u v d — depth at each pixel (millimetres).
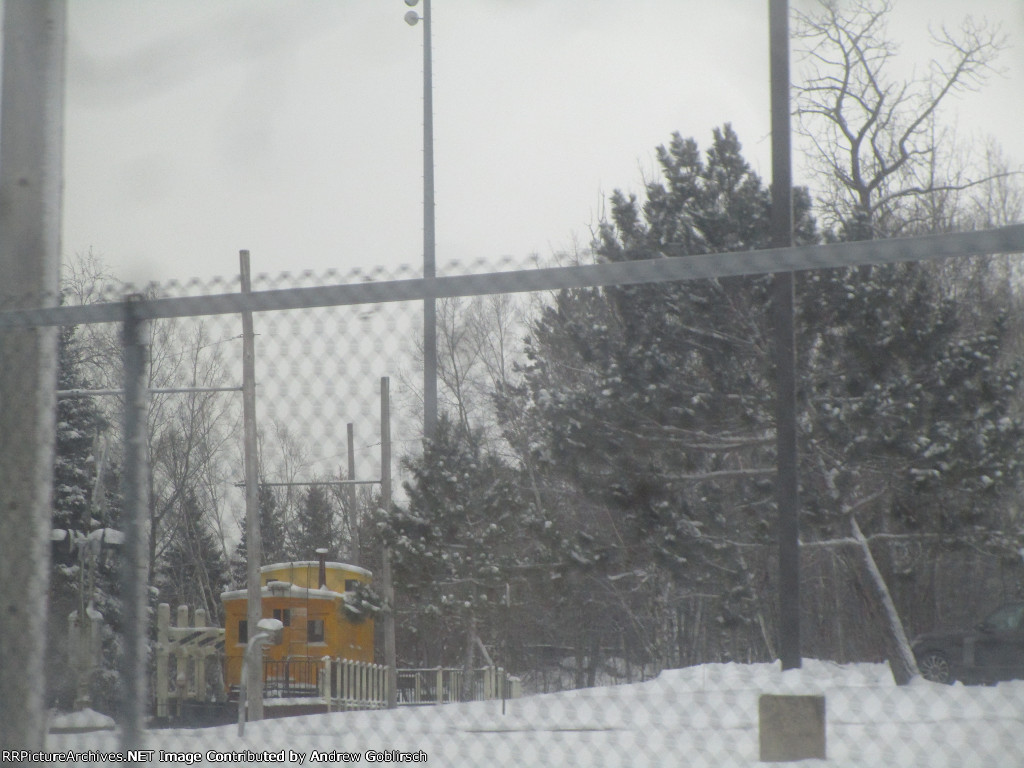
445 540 25922
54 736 14828
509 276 10961
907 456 47750
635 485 42875
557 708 17328
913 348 48438
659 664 31562
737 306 48625
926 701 23516
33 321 13195
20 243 14352
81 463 44969
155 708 39406
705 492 46531
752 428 49406
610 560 37812
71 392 18828
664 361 47594
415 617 33344
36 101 14602
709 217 51000
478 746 16156
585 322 47781
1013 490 50062
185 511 16984
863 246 9773
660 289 47969
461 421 21344
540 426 41625
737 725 16359
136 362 13039
